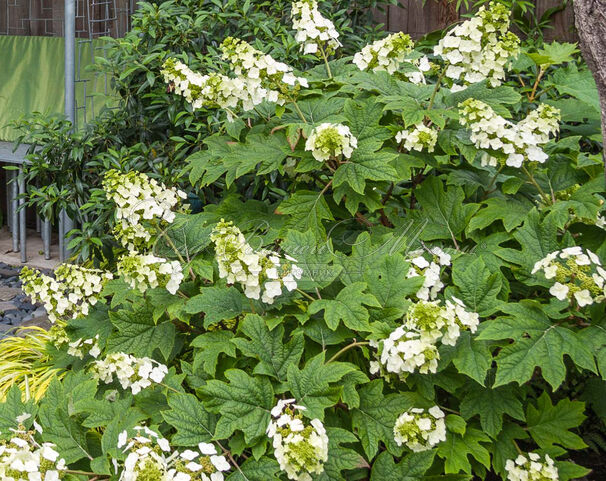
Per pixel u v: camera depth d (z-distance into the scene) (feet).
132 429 6.56
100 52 17.95
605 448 8.96
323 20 8.86
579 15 6.89
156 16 14.14
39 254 18.78
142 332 7.52
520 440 8.39
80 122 17.88
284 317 7.34
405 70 9.06
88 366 8.39
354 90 8.55
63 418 6.91
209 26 14.66
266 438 6.44
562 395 8.86
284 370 6.82
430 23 16.70
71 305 8.44
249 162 8.02
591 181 7.95
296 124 7.91
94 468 6.36
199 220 8.24
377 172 7.49
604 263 7.27
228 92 8.05
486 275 7.08
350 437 6.47
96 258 13.92
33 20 20.24
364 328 6.70
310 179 9.28
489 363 6.53
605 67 6.86
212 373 6.89
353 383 6.76
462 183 8.34
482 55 7.81
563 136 11.49
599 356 6.48
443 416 6.65
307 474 6.05
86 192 14.76
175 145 14.30
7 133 19.26
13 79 19.56
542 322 6.72
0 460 5.69
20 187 17.22
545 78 13.52
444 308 6.46
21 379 10.09
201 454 6.55
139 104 14.49
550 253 7.14
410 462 6.63
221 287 7.56
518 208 8.01
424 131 7.77
